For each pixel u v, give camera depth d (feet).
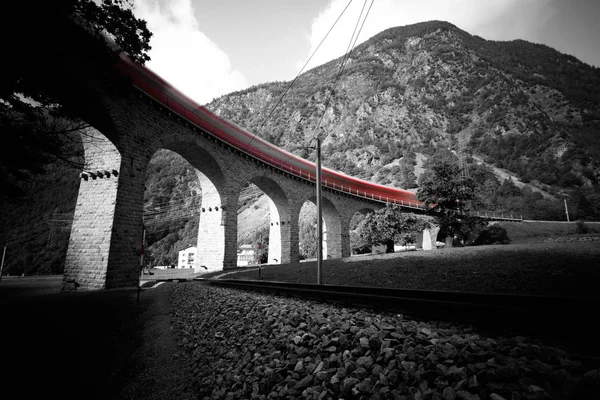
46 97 27.68
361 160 569.23
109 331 25.16
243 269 90.12
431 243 159.53
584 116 577.02
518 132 518.78
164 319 29.73
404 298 19.79
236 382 12.85
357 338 13.46
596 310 13.09
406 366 9.95
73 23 26.53
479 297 17.98
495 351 10.62
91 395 14.05
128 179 63.16
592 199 250.37
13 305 38.04
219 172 96.02
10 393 13.98
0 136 26.05
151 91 71.72
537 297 15.37
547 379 8.30
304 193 134.31
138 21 31.58
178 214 402.93
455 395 8.05
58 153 30.12
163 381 15.37
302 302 26.84
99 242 59.41
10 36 21.57
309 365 12.26
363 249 163.94
